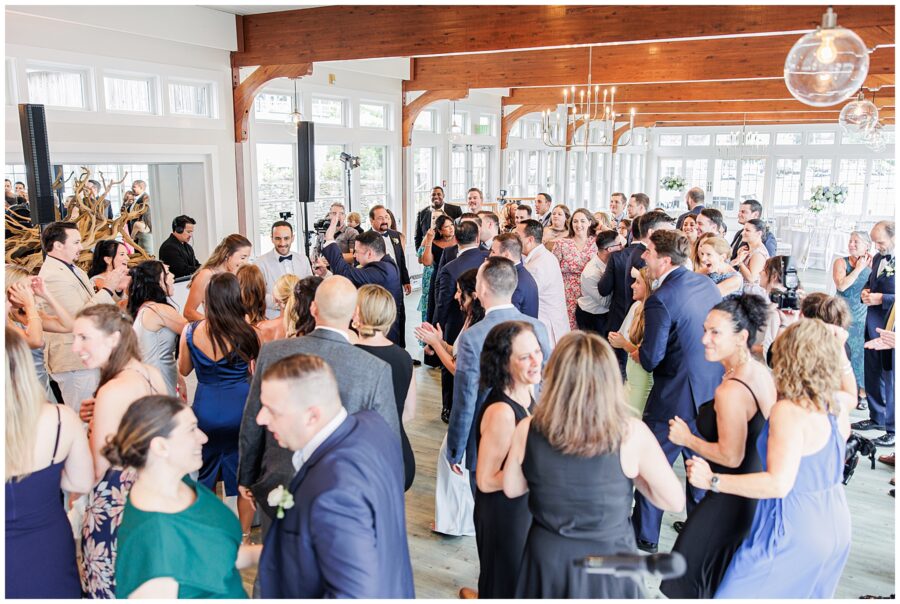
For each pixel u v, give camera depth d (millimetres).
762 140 18391
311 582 1634
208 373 3033
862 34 4578
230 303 2967
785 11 4754
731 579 2184
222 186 7590
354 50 6516
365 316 2768
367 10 6348
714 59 7887
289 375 1685
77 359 3678
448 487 3334
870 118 6188
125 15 6121
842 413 2297
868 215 17078
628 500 1836
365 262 4848
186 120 7070
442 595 2920
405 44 6191
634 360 3371
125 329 2400
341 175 9711
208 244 7566
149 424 1628
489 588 2328
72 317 3570
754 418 2268
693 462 2135
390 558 1712
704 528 2287
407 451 2814
